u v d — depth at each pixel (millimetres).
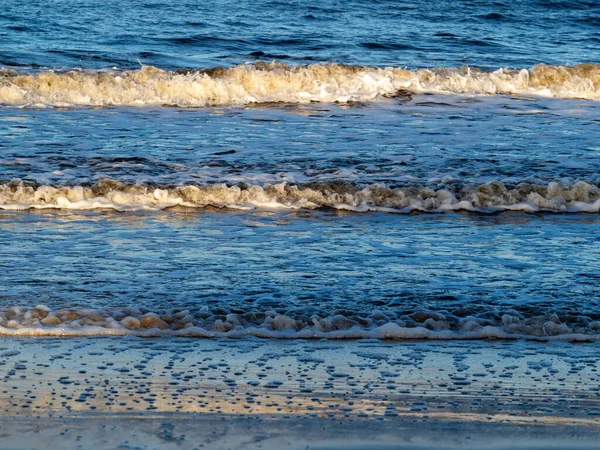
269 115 28531
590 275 13383
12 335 10500
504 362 9969
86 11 55938
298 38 48875
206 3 62750
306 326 10977
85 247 14609
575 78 35562
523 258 14344
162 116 27953
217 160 21438
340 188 18875
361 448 7891
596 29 61094
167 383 9195
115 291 12234
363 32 53531
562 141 24547
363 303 11891
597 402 8914
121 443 7871
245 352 10156
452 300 12070
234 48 45281
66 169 20125
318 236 15734
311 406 8703
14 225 16000
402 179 19750
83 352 10031
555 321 11250
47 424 8180
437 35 53406
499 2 69750
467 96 33125
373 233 16047
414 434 8156
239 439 8000
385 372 9609
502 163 21562
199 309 11516
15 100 29547
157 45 44844
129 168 20375
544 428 8305
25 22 49688
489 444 7992
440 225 16797
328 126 26594
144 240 15188
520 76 35438
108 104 29859
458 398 8945
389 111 29688
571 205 18359
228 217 17078
